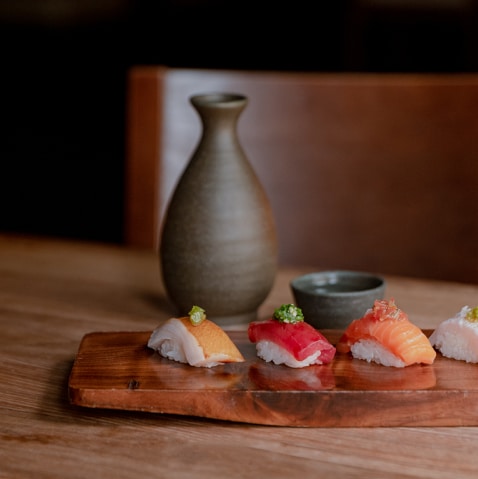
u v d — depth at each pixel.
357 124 1.13
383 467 0.71
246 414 0.76
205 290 0.90
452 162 1.11
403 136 1.12
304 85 1.14
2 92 2.11
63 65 2.06
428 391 0.75
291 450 0.73
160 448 0.73
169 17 1.95
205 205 0.90
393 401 0.75
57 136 2.12
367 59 1.86
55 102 2.09
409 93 1.12
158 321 0.93
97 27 2.00
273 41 1.91
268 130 1.15
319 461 0.72
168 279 0.92
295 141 1.15
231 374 0.78
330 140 1.14
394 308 0.80
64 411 0.78
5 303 0.97
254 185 0.92
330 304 0.88
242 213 0.90
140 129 1.17
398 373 0.78
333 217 1.14
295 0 1.86
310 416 0.76
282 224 1.16
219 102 0.91
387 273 1.13
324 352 0.80
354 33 1.84
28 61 2.07
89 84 2.06
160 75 1.16
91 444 0.73
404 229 1.13
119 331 0.87
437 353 0.82
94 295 0.99
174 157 1.17
